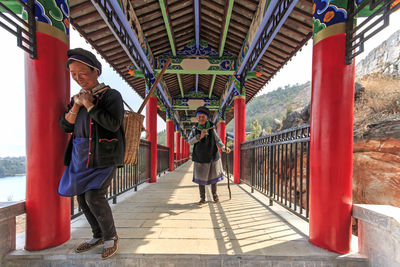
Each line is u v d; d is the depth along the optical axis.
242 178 5.70
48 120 1.76
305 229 2.27
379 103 13.84
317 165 1.85
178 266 1.66
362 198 11.10
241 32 5.15
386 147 10.55
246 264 1.66
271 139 3.41
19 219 5.89
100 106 1.52
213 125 3.38
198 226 2.34
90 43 4.57
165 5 4.07
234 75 6.16
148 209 3.06
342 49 1.73
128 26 3.91
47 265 1.67
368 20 1.53
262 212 2.92
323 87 1.80
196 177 3.35
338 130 1.74
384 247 1.49
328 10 1.78
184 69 6.08
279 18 3.33
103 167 1.57
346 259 1.65
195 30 5.48
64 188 1.58
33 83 1.73
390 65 14.93
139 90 8.05
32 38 1.69
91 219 1.76
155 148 6.10
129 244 1.85
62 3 1.87
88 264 1.66
